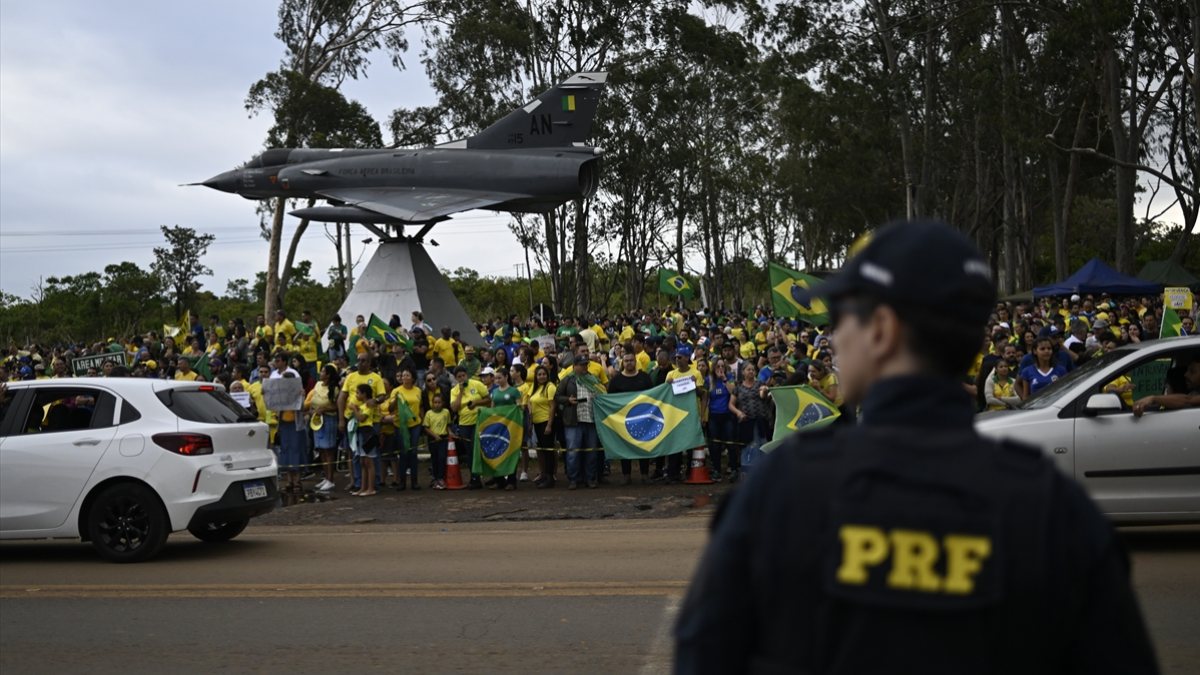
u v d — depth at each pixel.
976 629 1.77
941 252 1.95
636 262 54.56
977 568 1.77
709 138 52.47
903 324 1.93
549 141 29.38
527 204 28.95
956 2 38.66
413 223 27.94
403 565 10.51
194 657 7.35
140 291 71.88
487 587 9.22
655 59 46.16
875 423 1.92
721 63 47.41
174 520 11.00
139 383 11.40
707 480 16.88
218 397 11.84
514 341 27.44
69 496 11.10
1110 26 33.69
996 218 58.09
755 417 16.72
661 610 8.18
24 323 68.00
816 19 42.31
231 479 11.29
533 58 46.03
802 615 1.84
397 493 17.19
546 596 8.78
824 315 22.02
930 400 1.91
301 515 15.31
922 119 45.84
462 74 46.22
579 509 14.75
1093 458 9.69
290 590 9.43
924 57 44.25
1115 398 9.57
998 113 39.69
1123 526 11.81
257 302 84.81
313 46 48.44
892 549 1.79
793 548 1.86
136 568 10.82
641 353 19.45
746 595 1.91
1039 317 26.11
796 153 57.12
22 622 8.54
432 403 17.53
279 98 45.84
